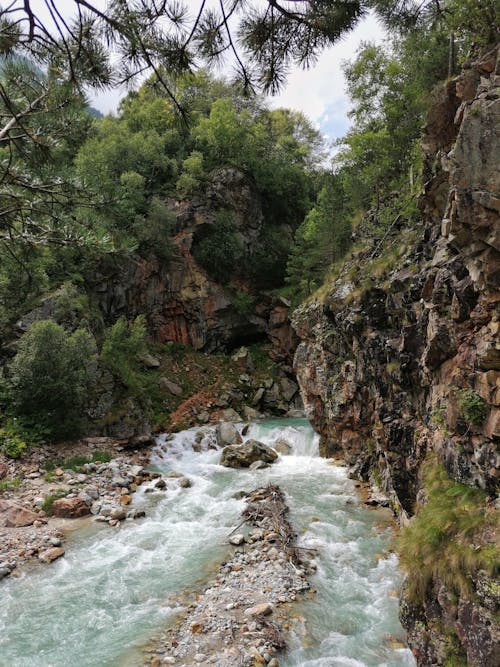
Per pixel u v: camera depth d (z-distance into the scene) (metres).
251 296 35.81
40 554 12.05
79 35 4.53
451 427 8.05
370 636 8.54
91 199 7.28
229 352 35.75
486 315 7.29
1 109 6.41
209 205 35.00
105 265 27.70
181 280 33.03
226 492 16.64
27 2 4.18
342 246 29.69
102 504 15.49
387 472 14.62
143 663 8.00
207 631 8.70
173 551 12.23
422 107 17.86
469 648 5.76
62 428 20.06
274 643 8.26
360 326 14.37
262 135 41.03
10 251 7.45
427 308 9.66
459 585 6.10
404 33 5.62
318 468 19.08
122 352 24.64
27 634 8.98
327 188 30.47
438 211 10.82
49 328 19.41
